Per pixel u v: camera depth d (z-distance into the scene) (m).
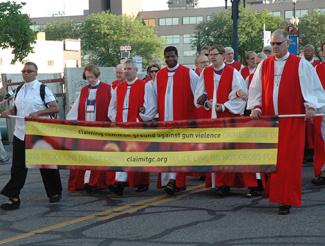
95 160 8.34
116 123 8.30
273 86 7.49
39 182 10.68
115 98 9.56
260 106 7.67
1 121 18.78
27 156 8.17
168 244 6.16
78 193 9.45
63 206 8.34
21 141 8.16
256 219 7.15
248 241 6.16
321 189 9.29
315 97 7.30
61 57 87.38
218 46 8.80
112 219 7.41
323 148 9.65
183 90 9.10
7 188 8.18
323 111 7.77
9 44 32.22
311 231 6.50
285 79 7.39
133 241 6.32
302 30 83.12
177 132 8.09
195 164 8.02
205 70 8.93
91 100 9.63
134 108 9.35
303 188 9.39
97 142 8.34
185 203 8.31
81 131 8.34
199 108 9.12
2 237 6.64
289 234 6.40
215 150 7.89
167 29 139.88
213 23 81.31
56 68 86.56
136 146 8.27
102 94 9.62
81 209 8.09
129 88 9.41
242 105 8.68
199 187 9.68
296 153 7.28
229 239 6.27
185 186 9.31
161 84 9.18
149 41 93.12
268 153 7.48
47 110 8.21
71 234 6.70
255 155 7.57
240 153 7.71
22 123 8.16
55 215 7.73
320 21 84.19
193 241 6.24
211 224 6.97
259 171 7.54
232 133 7.76
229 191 9.04
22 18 31.31
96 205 8.38
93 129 8.34
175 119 9.08
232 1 20.92
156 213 7.69
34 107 8.16
